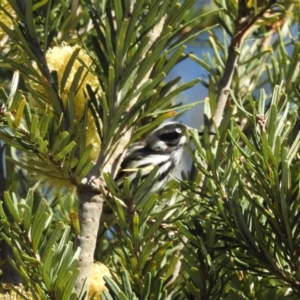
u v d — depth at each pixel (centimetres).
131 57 508
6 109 500
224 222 536
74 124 492
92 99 504
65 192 683
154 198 516
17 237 471
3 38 679
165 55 555
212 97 678
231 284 563
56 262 459
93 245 494
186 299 547
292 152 495
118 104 507
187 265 512
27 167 508
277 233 489
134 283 521
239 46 691
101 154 508
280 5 671
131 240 522
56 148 488
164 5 520
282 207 470
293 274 510
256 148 497
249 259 516
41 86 545
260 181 486
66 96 536
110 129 504
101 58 518
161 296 471
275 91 509
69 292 450
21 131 497
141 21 519
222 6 684
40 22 723
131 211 523
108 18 512
